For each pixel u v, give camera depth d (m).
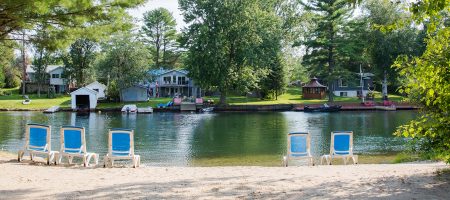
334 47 65.75
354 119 42.44
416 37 65.88
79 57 80.81
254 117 46.72
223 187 7.83
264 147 22.42
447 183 7.64
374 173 9.57
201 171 11.33
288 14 79.12
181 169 11.83
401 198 6.55
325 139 26.12
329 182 8.20
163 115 50.81
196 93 80.06
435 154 8.02
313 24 78.00
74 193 7.41
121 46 64.38
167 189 7.73
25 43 13.66
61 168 11.77
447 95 7.55
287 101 67.56
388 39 66.19
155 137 27.58
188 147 22.64
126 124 37.75
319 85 73.44
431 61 7.55
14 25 12.00
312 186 7.78
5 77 91.56
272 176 9.78
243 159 18.53
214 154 20.11
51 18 11.85
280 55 70.12
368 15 68.00
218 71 58.38
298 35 80.06
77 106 59.97
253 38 61.06
